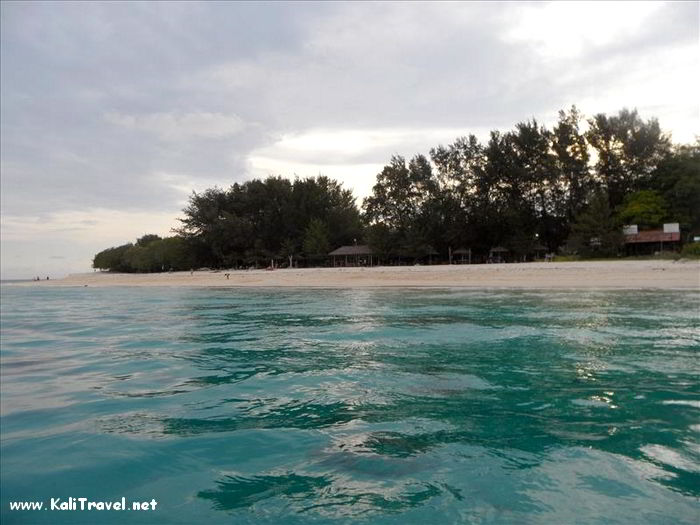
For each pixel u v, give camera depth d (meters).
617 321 13.44
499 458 4.64
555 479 4.18
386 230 64.56
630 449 4.79
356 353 10.00
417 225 62.66
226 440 5.27
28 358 10.52
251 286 45.22
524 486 4.06
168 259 89.25
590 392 6.76
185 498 4.05
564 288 27.27
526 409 6.07
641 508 3.67
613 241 50.25
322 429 5.55
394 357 9.48
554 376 7.69
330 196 83.00
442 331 12.61
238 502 3.94
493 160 60.22
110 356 10.55
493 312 16.39
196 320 17.44
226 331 14.13
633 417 5.70
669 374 7.68
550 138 60.72
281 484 4.21
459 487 4.07
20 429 5.75
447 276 38.44
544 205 62.16
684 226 53.03
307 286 41.12
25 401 6.99
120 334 14.38
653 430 5.27
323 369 8.65
